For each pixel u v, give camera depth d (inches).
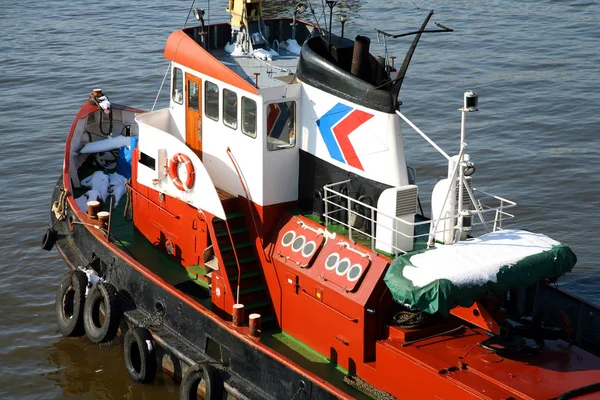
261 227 626.2
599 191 984.3
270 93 598.9
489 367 506.6
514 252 521.3
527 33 1576.0
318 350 589.3
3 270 866.1
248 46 698.2
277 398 565.0
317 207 616.1
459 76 1358.3
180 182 671.1
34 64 1454.2
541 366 508.7
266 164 613.3
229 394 592.1
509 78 1344.7
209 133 670.5
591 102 1237.7
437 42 1525.6
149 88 1333.7
